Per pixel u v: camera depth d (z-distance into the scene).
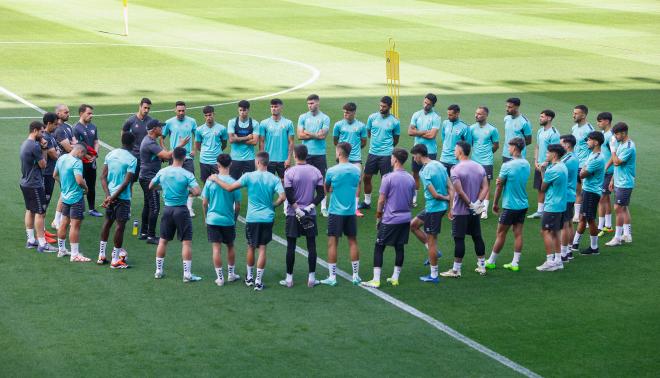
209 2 58.56
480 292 15.24
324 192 15.27
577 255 17.39
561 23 53.09
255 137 19.56
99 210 19.56
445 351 12.86
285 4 58.38
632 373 12.29
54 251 16.80
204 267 16.22
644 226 19.20
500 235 16.30
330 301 14.66
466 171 15.77
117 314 13.93
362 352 12.77
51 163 18.03
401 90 33.47
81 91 32.25
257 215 14.95
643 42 46.88
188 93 32.50
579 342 13.26
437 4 60.50
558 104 31.58
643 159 24.55
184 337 13.13
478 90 33.81
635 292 15.35
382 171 20.16
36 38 43.09
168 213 15.21
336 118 28.66
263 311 14.17
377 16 54.06
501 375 12.16
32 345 12.77
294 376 12.00
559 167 16.03
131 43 42.66
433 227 15.54
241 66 37.97
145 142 17.31
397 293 15.11
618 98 32.81
